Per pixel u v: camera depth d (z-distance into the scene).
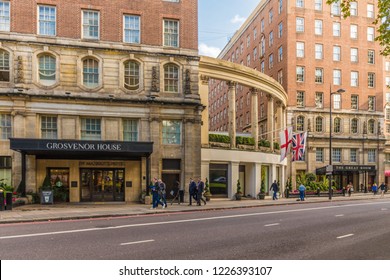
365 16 56.59
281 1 55.25
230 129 33.34
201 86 31.69
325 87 53.75
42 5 26.38
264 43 61.69
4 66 25.34
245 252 10.08
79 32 26.78
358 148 54.25
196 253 9.94
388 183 57.62
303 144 34.22
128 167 27.31
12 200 22.95
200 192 25.59
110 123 27.02
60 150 23.33
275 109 51.47
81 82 26.59
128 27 28.17
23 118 25.06
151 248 10.59
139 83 27.91
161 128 28.11
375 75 56.44
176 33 29.28
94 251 10.19
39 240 11.89
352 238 12.42
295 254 9.85
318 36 54.12
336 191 45.53
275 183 34.31
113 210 21.28
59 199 25.92
